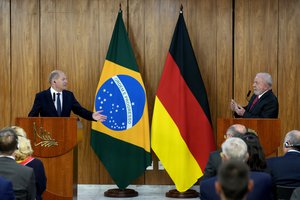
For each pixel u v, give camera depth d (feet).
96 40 25.79
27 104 25.86
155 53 25.76
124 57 24.66
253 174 10.80
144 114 24.48
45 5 25.85
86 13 25.81
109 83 24.57
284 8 25.41
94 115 21.90
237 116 22.26
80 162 25.89
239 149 11.06
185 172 23.97
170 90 24.27
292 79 25.41
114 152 24.52
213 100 25.63
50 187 19.39
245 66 25.53
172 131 24.07
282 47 25.43
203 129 24.14
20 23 25.85
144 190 25.79
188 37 24.61
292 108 25.45
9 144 12.60
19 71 25.86
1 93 25.85
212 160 13.34
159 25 25.70
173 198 24.11
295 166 13.46
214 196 10.99
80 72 25.85
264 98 21.06
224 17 25.55
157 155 24.12
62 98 21.75
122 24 24.93
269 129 19.22
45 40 25.86
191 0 25.64
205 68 25.64
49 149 19.24
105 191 25.41
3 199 10.48
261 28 25.48
